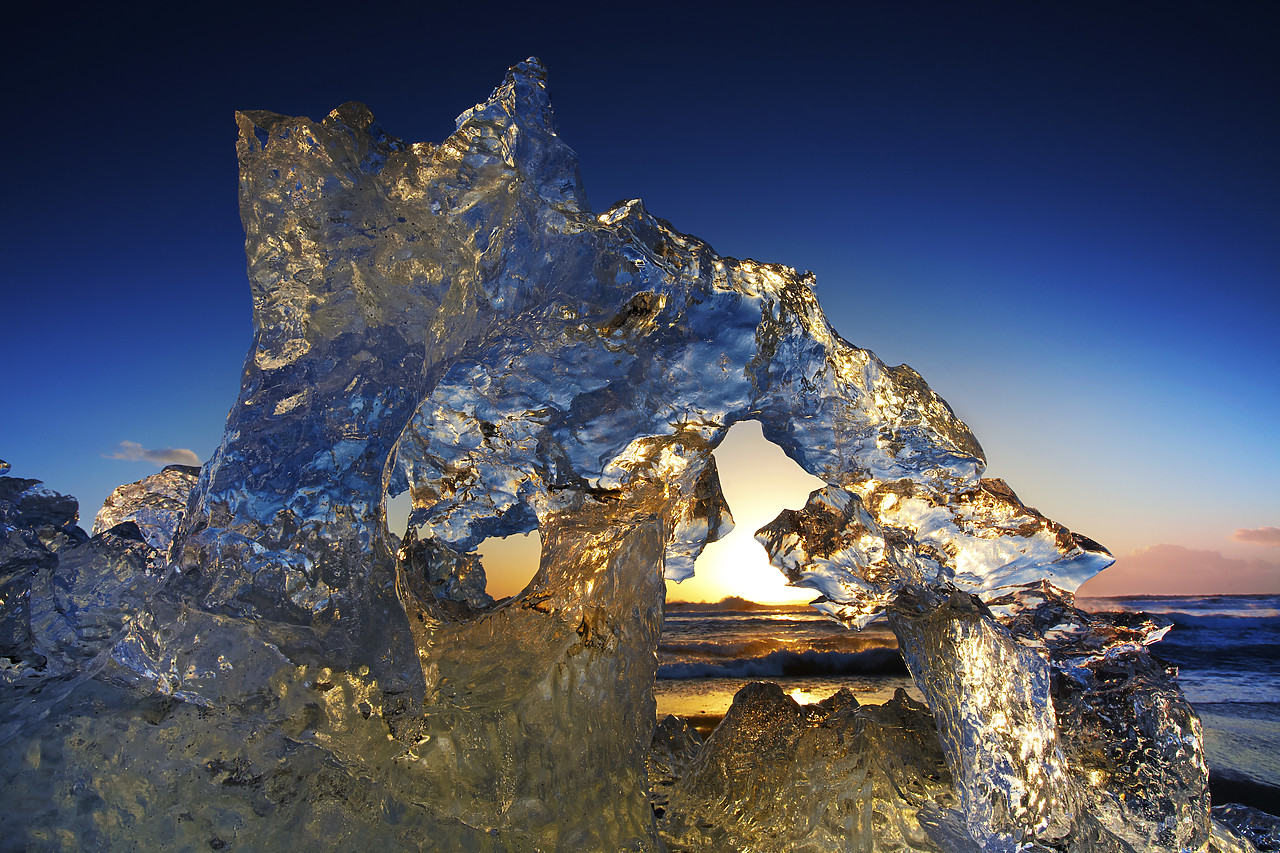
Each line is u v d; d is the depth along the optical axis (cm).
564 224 86
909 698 112
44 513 83
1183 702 102
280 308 73
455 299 81
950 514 110
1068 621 111
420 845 68
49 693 65
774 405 104
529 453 100
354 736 69
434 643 87
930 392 115
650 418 97
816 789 94
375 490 75
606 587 86
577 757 78
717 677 515
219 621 68
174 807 62
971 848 91
